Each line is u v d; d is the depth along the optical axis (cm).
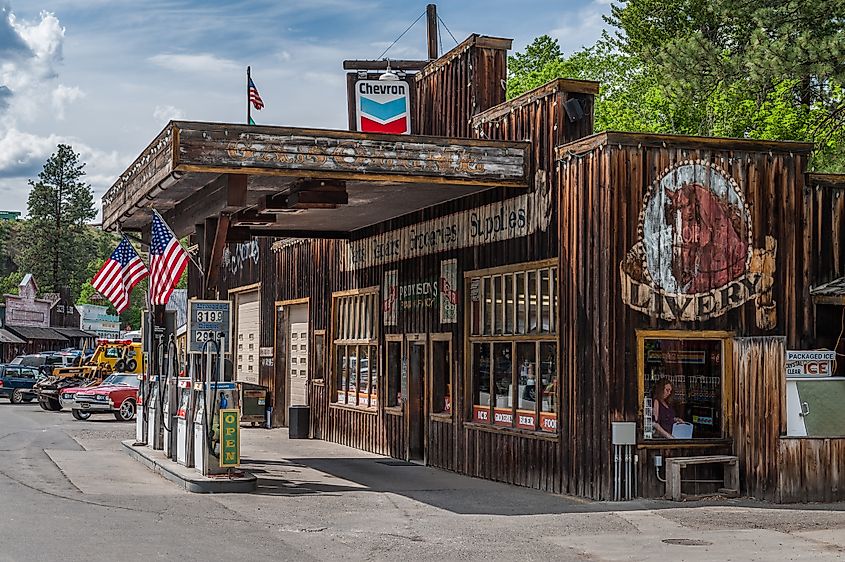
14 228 15125
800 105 3253
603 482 1523
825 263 1647
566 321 1611
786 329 1609
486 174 1706
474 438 1880
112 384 3469
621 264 1526
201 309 1733
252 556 1098
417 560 1099
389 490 1672
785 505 1484
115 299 2161
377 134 1666
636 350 1530
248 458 2181
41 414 3772
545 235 1680
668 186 1555
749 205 1595
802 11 2938
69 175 11031
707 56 3095
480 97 1936
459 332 1942
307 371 2753
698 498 1520
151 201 1970
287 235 2433
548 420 1675
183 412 1838
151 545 1145
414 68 2156
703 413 1580
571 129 1655
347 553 1130
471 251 1902
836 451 1523
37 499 1484
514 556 1125
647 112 3738
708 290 1568
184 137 1566
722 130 3148
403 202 1994
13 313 7350
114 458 2102
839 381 1556
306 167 1627
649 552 1148
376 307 2345
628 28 4066
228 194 1636
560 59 5294
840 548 1170
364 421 2383
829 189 1661
